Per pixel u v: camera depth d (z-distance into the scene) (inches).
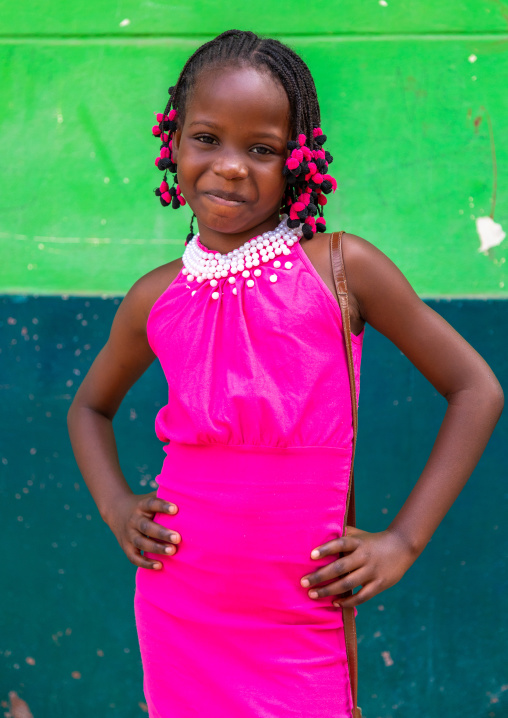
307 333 51.4
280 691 51.0
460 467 53.7
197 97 52.7
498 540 87.4
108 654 91.4
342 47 86.3
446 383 55.6
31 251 91.1
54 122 90.3
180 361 54.5
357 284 53.6
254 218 53.4
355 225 87.5
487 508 87.3
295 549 51.1
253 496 50.9
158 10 88.0
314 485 51.4
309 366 51.0
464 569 88.0
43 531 91.7
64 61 89.7
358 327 55.3
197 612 53.2
